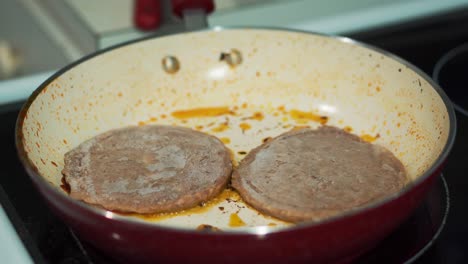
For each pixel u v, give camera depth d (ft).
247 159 1.47
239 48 1.71
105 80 1.62
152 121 1.67
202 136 1.54
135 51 1.64
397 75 1.56
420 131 1.48
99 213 1.07
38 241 1.25
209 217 1.35
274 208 1.31
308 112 1.69
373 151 1.47
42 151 1.44
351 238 1.09
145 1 2.38
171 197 1.35
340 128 1.63
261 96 1.72
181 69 1.71
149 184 1.38
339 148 1.48
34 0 2.59
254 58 1.72
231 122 1.66
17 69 2.81
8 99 1.70
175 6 1.71
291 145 1.50
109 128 1.62
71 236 1.26
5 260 1.18
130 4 2.60
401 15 2.00
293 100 1.71
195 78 1.72
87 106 1.59
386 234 1.17
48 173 1.42
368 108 1.63
